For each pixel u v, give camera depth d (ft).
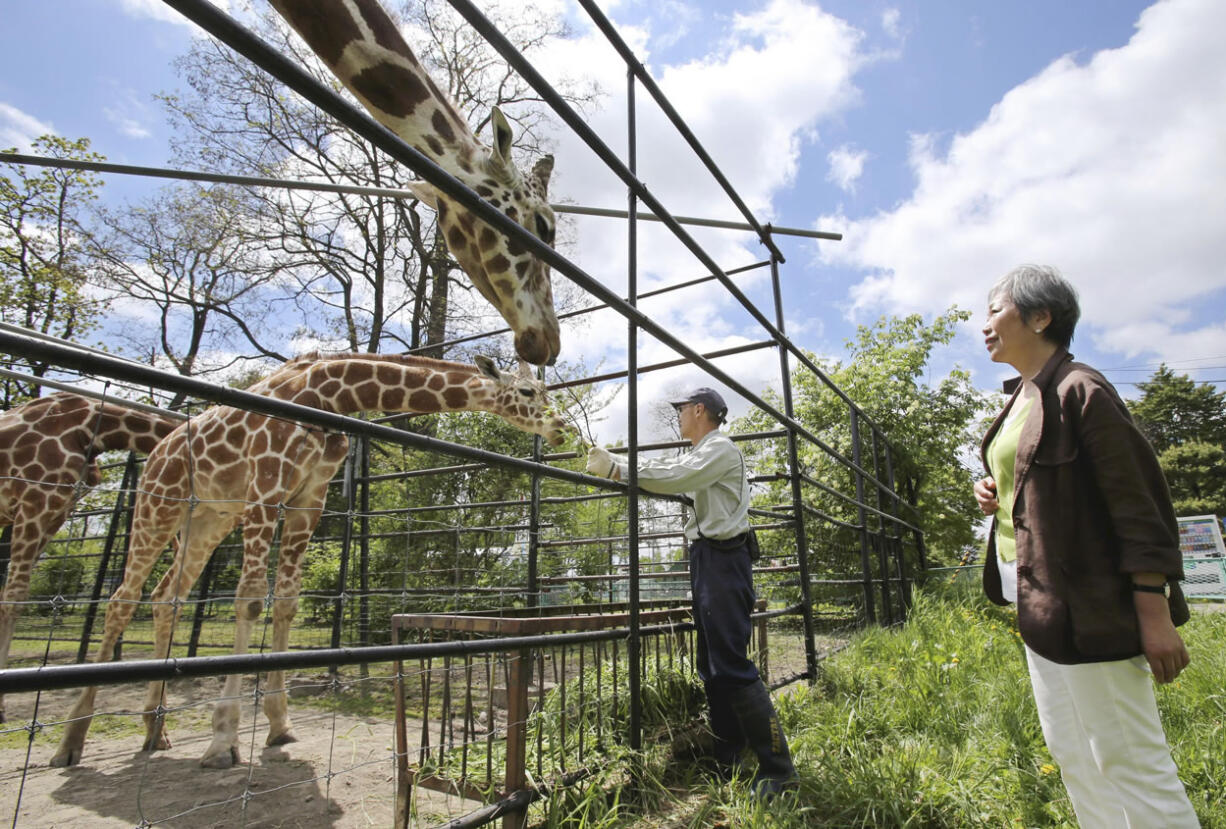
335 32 6.30
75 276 41.47
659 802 7.18
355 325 51.39
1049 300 5.61
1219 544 41.86
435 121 7.50
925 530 37.47
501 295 8.64
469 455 5.75
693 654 9.72
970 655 13.19
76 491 4.49
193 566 11.95
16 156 9.87
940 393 39.58
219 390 4.07
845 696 11.10
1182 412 120.57
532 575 17.94
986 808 6.76
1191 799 6.71
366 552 20.52
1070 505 4.98
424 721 6.48
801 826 6.26
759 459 39.58
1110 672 4.81
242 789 8.34
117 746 10.82
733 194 12.39
